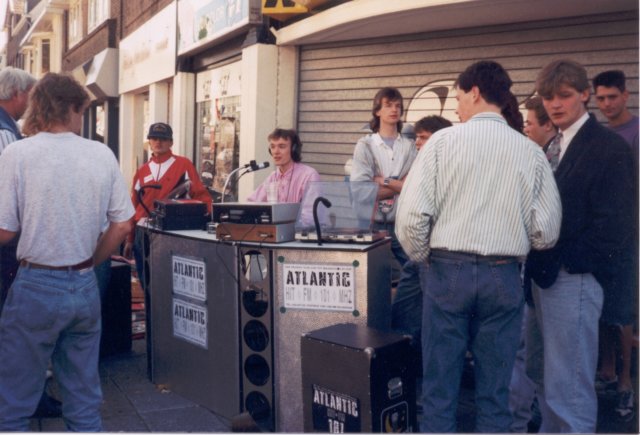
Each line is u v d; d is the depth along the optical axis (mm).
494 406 3326
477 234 3205
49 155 3373
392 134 5402
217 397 4527
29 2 33250
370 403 3430
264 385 4250
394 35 7102
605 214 3295
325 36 7465
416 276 4758
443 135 3312
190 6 10703
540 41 5934
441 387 3350
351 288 3922
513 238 3227
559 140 3693
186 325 4750
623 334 4492
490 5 5543
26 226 3361
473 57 6434
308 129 8148
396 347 3531
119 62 16719
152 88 13336
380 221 5242
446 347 3328
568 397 3453
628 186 3314
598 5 5332
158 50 12750
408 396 3605
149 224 5102
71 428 3570
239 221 4184
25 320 3381
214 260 4410
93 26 19906
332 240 4039
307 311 4035
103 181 3496
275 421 4168
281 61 8188
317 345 3613
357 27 6836
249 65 8352
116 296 5988
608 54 5527
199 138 11328
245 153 8539
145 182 6266
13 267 4285
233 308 4297
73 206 3395
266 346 4176
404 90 7055
